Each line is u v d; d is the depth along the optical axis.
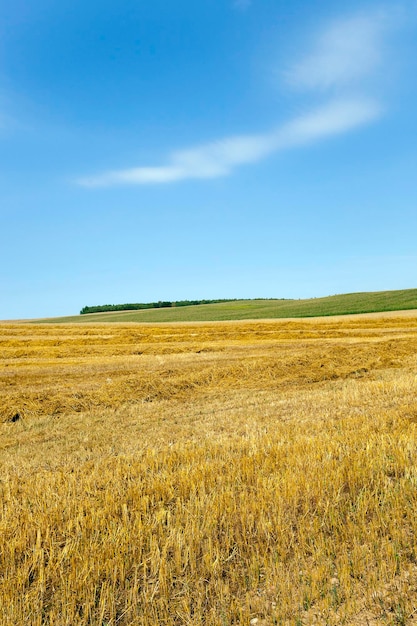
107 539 4.77
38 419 12.16
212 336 34.00
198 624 3.73
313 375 16.84
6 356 25.56
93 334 37.31
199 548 4.65
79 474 7.18
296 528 5.03
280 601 3.92
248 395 14.41
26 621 3.83
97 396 14.20
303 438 8.08
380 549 4.47
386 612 3.75
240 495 5.57
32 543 4.89
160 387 15.17
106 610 3.98
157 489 6.10
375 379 16.23
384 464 6.49
